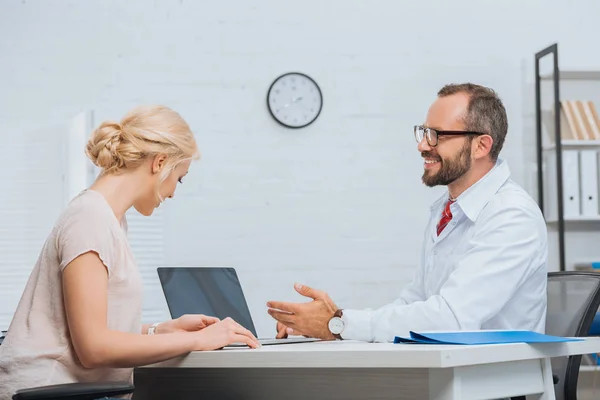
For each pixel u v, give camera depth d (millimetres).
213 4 5754
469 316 2564
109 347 2098
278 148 5734
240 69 5742
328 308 2535
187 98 5703
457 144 2885
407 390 2084
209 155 5691
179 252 5613
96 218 2182
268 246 5680
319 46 5805
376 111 5805
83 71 5656
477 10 5914
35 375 2148
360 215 5746
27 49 5633
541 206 5652
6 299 5422
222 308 2984
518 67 5914
